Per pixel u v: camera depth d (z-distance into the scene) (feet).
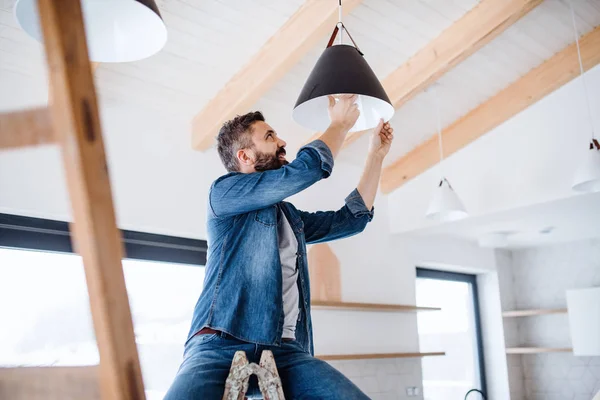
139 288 11.39
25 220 9.60
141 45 4.24
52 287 9.78
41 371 1.46
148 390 11.02
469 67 13.05
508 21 11.00
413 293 16.31
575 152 12.41
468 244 18.44
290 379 3.51
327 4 9.95
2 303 9.30
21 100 9.27
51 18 1.14
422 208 15.52
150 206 11.07
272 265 3.77
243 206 3.81
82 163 1.13
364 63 4.81
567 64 12.74
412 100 13.80
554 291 18.65
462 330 19.13
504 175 13.71
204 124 11.71
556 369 18.22
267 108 12.52
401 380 15.31
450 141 14.92
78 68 1.16
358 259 15.05
